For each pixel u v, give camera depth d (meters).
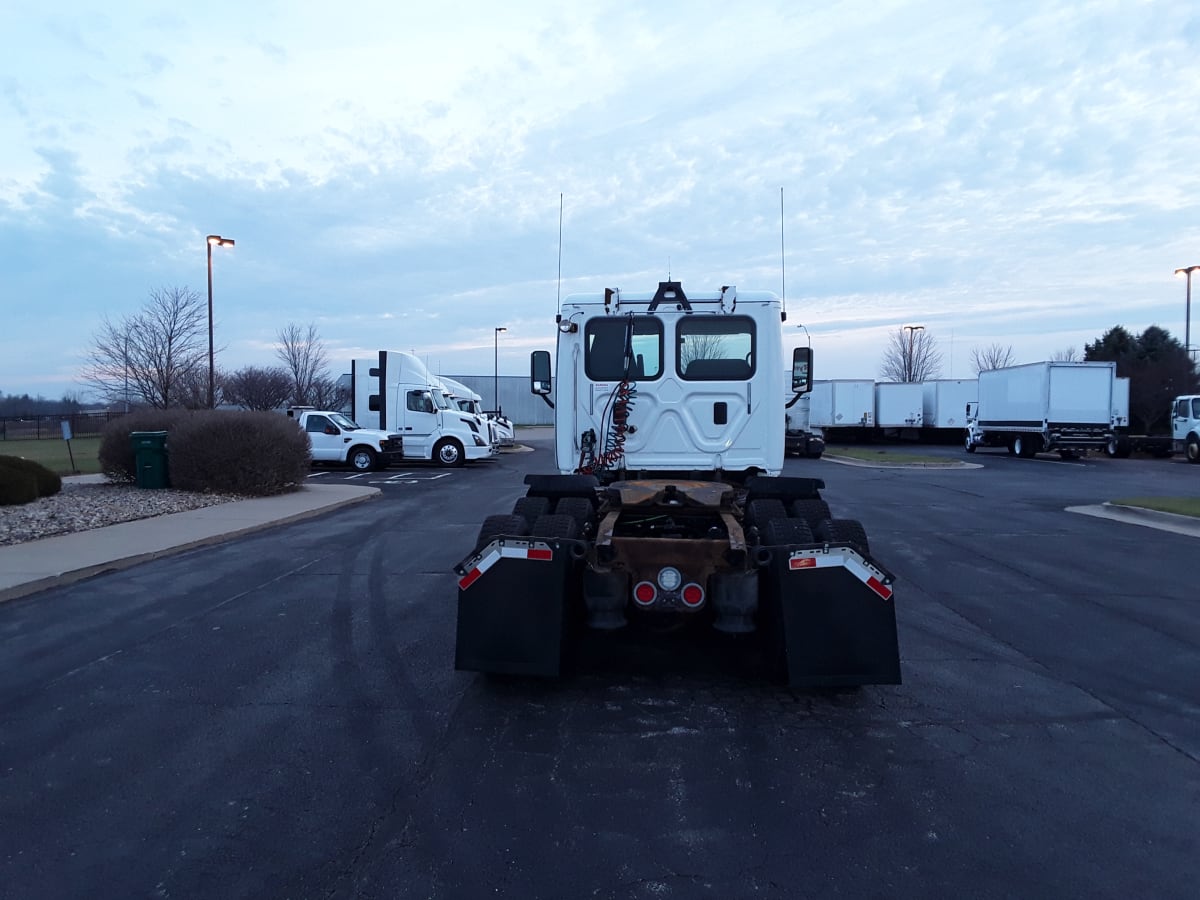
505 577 5.93
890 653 5.66
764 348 7.91
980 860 3.83
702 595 6.10
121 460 18.08
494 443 36.09
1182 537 13.25
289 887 3.60
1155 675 6.54
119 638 7.35
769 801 4.41
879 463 31.31
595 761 4.91
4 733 5.27
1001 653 7.10
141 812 4.25
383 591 9.22
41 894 3.54
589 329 7.98
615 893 3.55
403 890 3.58
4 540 11.52
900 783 4.64
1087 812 4.31
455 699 5.94
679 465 7.96
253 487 17.45
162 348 29.45
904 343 74.56
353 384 29.02
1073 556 11.55
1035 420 33.94
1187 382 41.53
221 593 9.09
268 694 6.00
